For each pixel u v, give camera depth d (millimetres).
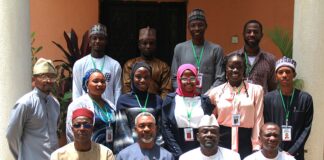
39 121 5578
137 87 5875
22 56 6668
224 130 5906
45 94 5664
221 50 6738
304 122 6000
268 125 5461
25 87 6699
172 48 10844
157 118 5895
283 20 10430
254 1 10492
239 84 5996
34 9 10258
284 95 6008
